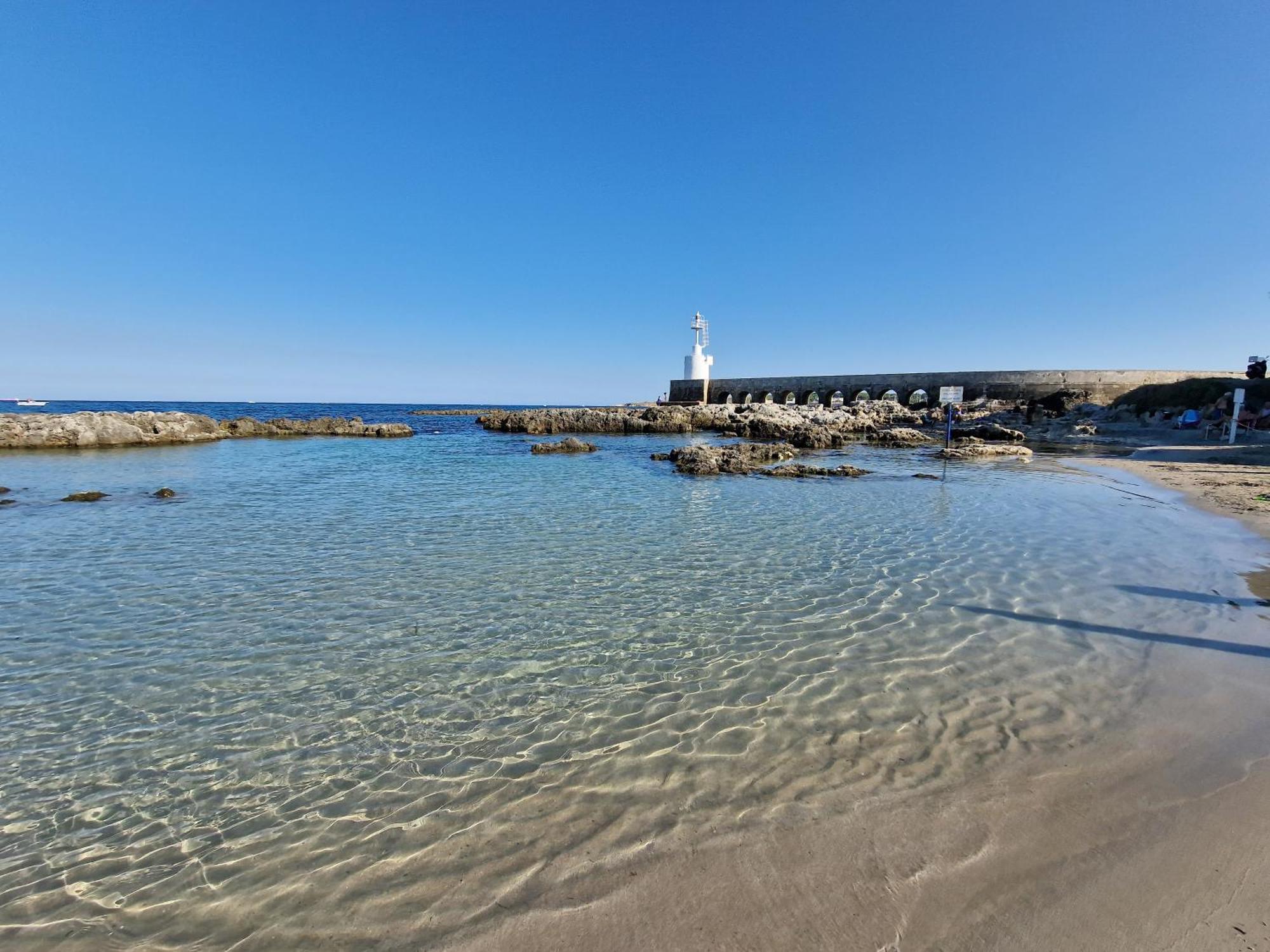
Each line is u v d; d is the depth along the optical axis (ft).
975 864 10.53
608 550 34.76
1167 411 137.39
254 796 13.02
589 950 9.00
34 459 88.84
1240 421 115.44
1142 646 20.26
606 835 11.52
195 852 11.32
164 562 32.14
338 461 89.56
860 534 38.47
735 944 9.01
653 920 9.48
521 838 11.50
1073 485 60.95
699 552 34.09
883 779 13.12
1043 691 17.16
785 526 41.57
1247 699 16.39
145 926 9.64
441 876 10.55
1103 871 10.27
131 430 111.75
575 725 15.79
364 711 16.60
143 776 13.76
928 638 21.29
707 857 10.84
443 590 27.43
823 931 9.21
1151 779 12.91
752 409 173.47
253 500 52.95
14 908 10.01
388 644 21.31
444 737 15.26
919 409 194.39
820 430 118.11
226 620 23.62
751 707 16.58
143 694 17.66
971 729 15.17
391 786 13.26
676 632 22.20
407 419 282.36
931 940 9.00
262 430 145.48
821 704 16.69
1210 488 56.24
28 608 25.02
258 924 9.64
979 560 31.71
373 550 34.86
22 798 12.98
